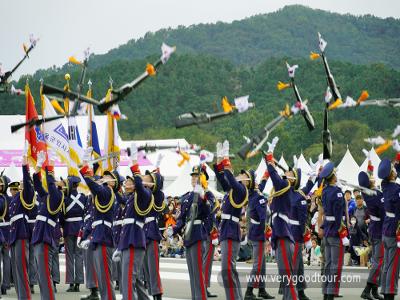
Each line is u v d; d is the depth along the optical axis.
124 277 19.86
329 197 21.61
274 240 21.03
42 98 31.64
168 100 108.25
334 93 19.17
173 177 51.88
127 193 22.27
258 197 23.00
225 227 20.69
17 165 51.81
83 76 19.72
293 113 18.48
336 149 79.06
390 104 18.20
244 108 17.73
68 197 25.53
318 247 33.06
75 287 25.66
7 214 24.44
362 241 31.80
